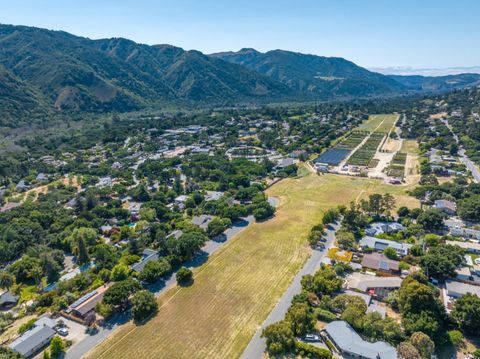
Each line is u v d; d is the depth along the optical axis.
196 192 171.25
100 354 74.69
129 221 147.38
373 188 178.75
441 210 137.38
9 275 101.31
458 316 76.88
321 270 98.25
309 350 71.94
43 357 72.81
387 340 74.56
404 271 100.81
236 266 108.75
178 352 74.69
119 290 88.62
